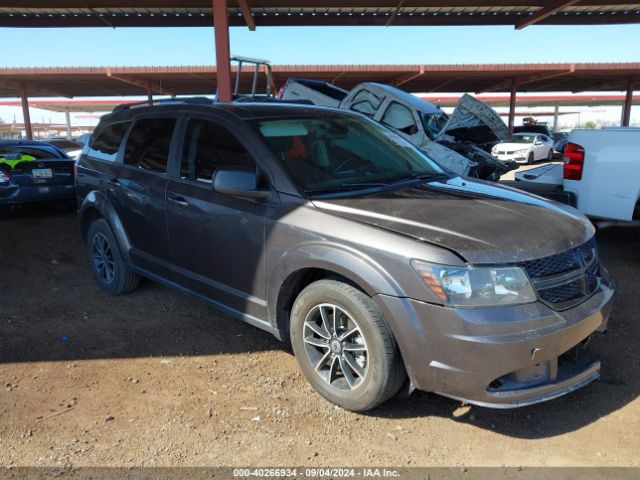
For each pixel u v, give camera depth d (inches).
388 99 414.9
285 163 138.3
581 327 112.9
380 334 113.3
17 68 876.6
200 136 159.6
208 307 190.4
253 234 136.8
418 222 116.9
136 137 185.5
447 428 119.2
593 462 107.7
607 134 225.3
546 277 111.3
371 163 154.9
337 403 125.8
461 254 106.3
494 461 108.2
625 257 243.9
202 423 121.0
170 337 165.9
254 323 142.5
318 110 170.4
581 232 126.1
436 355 107.3
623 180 222.1
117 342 162.6
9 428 119.0
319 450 111.5
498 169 407.2
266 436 116.2
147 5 462.6
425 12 511.8
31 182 327.3
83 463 107.4
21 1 446.6
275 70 872.9
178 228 160.2
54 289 211.3
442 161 370.9
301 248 124.6
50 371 145.1
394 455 109.9
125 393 133.8
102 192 194.1
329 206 126.3
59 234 306.5
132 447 112.5
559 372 117.0
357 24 521.0
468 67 916.0
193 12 492.7
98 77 917.8
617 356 150.6
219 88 428.1
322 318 125.8
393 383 115.5
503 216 122.5
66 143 735.7
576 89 1310.3
